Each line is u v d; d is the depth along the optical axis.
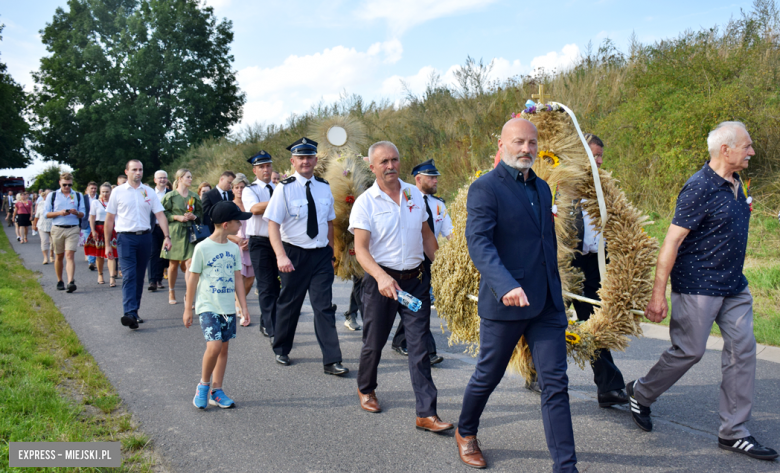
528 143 2.98
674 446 3.39
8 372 4.48
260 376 4.88
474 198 3.00
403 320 3.82
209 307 4.08
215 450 3.44
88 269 11.60
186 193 8.30
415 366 3.73
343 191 5.93
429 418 3.65
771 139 8.88
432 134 14.85
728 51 10.88
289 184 4.96
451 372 4.93
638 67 12.28
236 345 5.90
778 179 8.52
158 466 3.23
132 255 6.50
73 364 5.05
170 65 31.41
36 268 11.78
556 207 3.58
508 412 3.99
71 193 8.98
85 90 31.84
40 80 36.31
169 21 32.28
